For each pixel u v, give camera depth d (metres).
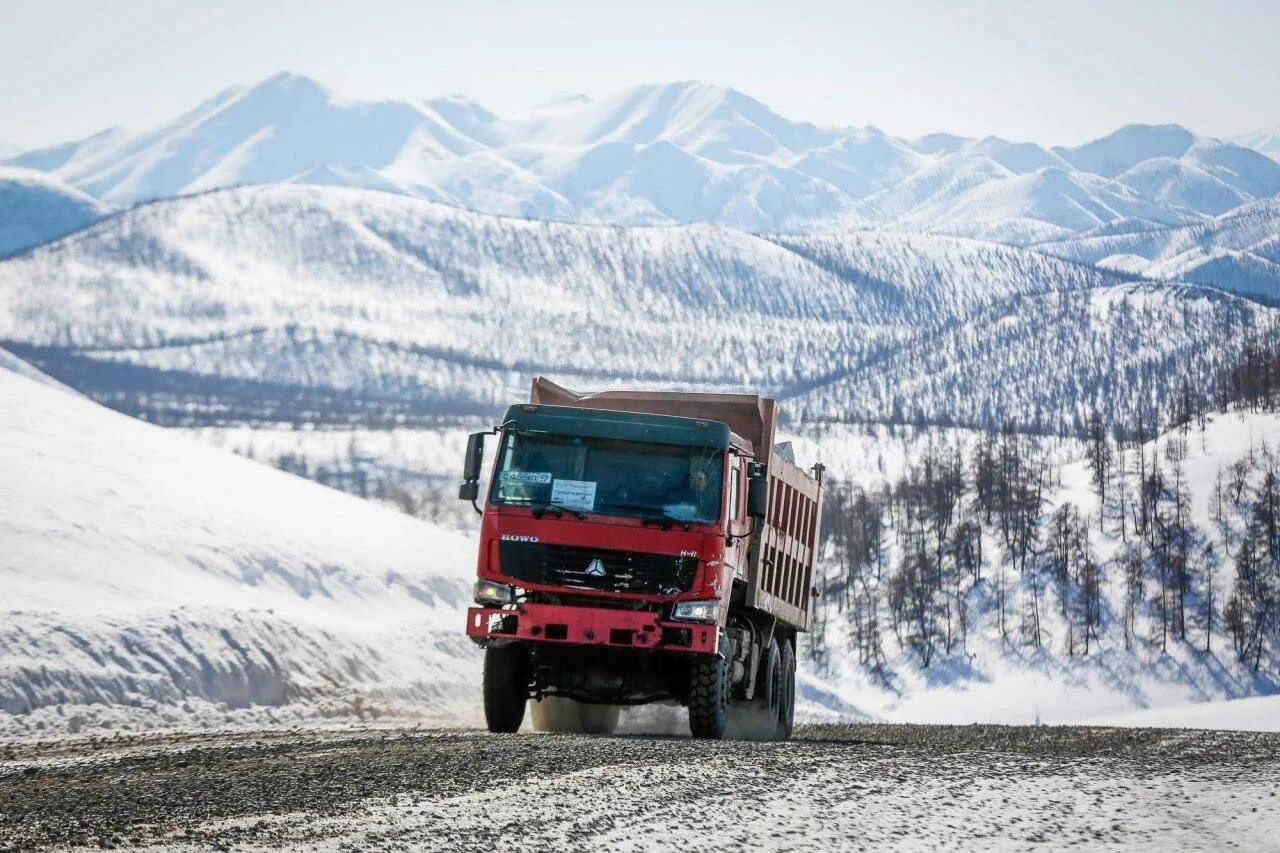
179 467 73.25
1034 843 14.11
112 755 21.22
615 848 12.59
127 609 46.41
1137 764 22.62
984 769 21.02
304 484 87.56
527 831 13.24
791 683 39.16
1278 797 18.23
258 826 12.98
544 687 29.23
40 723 31.78
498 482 28.45
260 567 61.66
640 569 27.92
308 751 20.83
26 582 46.09
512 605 28.05
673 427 28.80
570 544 27.97
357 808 14.22
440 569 76.81
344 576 66.50
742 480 30.19
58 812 13.77
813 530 40.69
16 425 67.75
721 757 20.70
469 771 17.52
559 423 28.80
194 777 16.86
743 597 33.03
